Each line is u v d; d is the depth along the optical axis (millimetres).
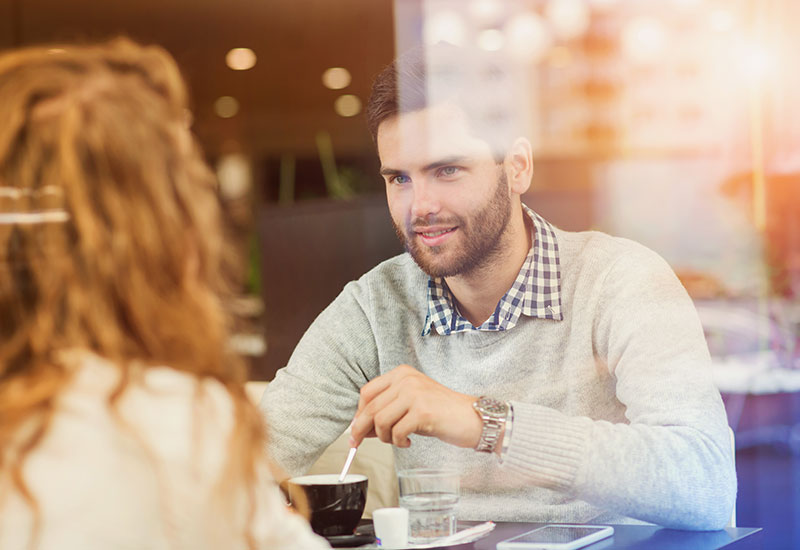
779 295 2855
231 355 690
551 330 1382
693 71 3381
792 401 2719
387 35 4398
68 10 4750
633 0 3564
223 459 623
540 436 1080
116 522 593
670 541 1033
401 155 1474
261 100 5328
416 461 1383
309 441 1469
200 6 4711
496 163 1438
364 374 1509
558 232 1424
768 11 3223
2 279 629
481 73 1494
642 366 1260
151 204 647
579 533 1036
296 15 4781
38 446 598
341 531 1037
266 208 3375
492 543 1008
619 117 3496
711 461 1117
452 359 1442
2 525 590
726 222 3082
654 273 1333
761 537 1089
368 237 3396
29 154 633
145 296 641
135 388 622
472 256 1387
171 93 690
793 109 3186
